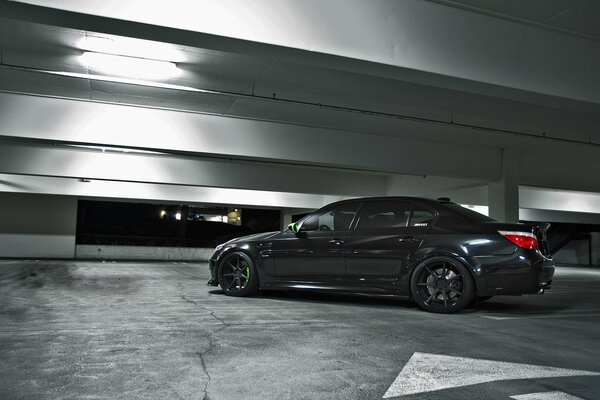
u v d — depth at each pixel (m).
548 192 22.97
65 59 8.89
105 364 3.63
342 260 6.66
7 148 15.64
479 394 3.08
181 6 5.52
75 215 24.91
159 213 32.59
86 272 13.75
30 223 24.30
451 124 13.02
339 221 7.00
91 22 5.40
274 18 5.84
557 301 7.78
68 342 4.30
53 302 6.79
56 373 3.41
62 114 11.98
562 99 7.45
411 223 6.51
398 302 6.98
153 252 27.42
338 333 4.76
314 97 10.88
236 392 3.07
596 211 24.16
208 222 33.91
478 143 15.85
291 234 7.12
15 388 3.09
